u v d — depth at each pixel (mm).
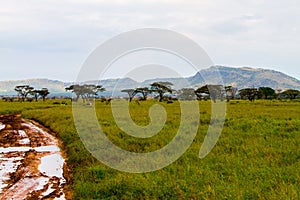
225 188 8633
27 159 15859
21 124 31000
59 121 27531
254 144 14445
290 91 81688
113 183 9906
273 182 9109
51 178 12453
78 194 9930
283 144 14258
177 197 8508
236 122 21438
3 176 12984
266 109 34781
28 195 10617
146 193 8883
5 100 84438
